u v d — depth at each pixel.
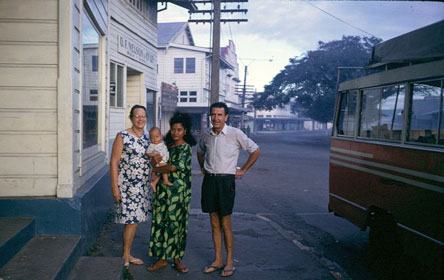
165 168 4.11
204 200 4.41
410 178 4.23
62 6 3.99
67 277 3.55
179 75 33.97
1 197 4.01
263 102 41.62
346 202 5.81
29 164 4.05
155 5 15.16
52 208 4.01
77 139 4.41
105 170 6.57
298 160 18.98
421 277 4.61
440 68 3.92
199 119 35.00
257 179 12.37
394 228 4.62
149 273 4.40
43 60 4.04
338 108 6.35
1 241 3.29
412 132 4.31
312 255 5.29
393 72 4.77
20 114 4.03
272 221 7.09
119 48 11.09
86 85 5.46
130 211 4.21
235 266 4.77
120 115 11.20
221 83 41.06
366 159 5.22
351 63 33.88
